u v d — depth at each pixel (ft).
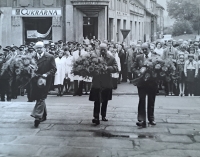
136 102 42.73
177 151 22.56
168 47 52.85
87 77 29.73
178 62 48.78
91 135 26.13
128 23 140.05
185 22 139.85
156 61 28.12
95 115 29.32
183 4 139.54
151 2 204.95
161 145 23.77
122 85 62.03
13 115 32.78
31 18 93.04
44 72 28.96
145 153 22.16
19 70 34.45
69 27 91.50
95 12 93.45
